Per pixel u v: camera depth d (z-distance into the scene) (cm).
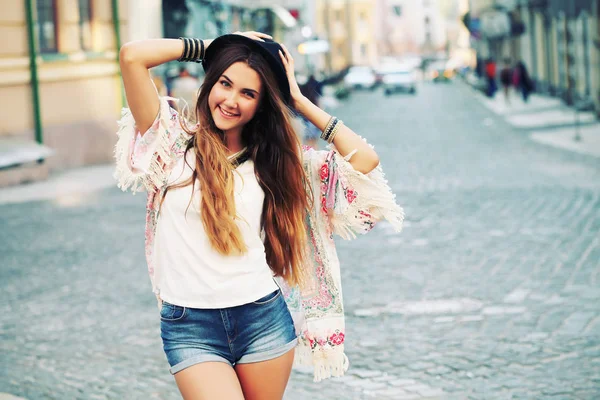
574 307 755
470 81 7250
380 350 657
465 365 616
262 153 351
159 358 660
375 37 11300
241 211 343
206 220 332
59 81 2100
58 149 2075
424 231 1148
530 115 3397
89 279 932
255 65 338
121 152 345
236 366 344
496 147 2286
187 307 335
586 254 967
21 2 1934
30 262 1023
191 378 330
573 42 3559
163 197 342
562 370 598
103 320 770
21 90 1944
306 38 4888
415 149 2322
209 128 343
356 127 3241
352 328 719
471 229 1145
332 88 5938
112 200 1537
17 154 1783
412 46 13475
